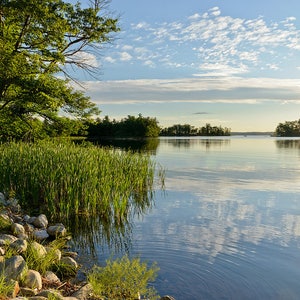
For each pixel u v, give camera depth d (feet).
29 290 17.97
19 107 76.02
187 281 22.53
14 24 72.13
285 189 58.23
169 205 46.09
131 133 360.48
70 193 38.42
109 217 38.91
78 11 76.69
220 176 74.59
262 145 230.68
